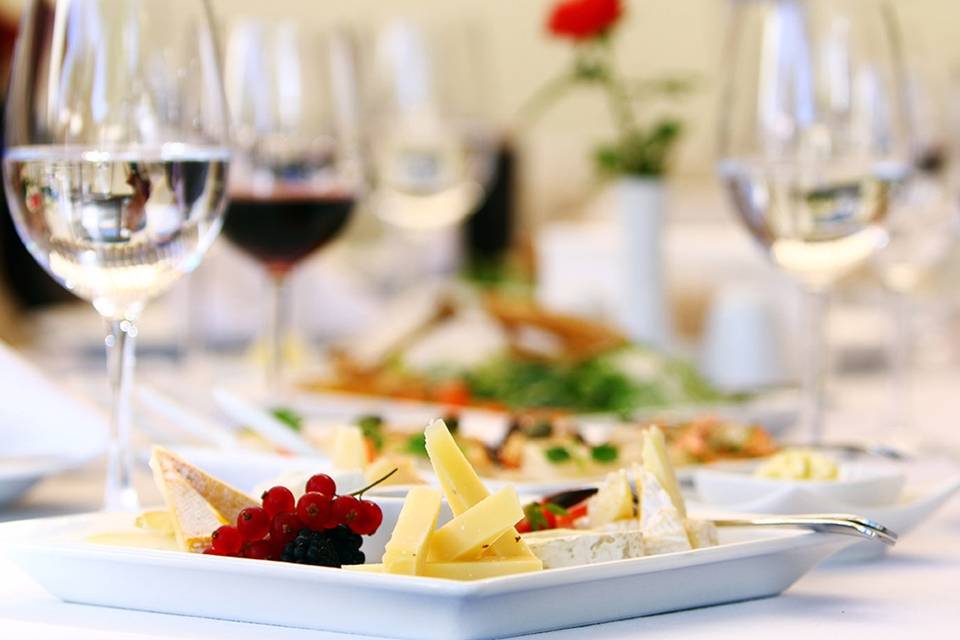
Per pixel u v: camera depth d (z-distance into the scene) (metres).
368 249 4.90
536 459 1.22
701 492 1.08
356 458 1.01
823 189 1.41
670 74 5.48
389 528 0.84
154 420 1.47
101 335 2.76
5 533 0.85
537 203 5.04
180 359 2.48
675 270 3.03
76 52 1.01
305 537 0.77
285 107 1.72
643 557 0.78
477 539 0.75
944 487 1.03
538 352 2.15
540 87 5.91
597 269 2.91
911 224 1.82
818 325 1.48
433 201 2.97
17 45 1.01
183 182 1.02
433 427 0.79
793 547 0.82
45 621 0.77
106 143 1.02
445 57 3.13
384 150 2.96
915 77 1.90
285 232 1.72
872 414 1.79
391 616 0.72
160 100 1.03
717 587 0.81
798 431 1.75
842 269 1.47
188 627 0.76
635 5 5.50
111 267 1.02
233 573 0.75
